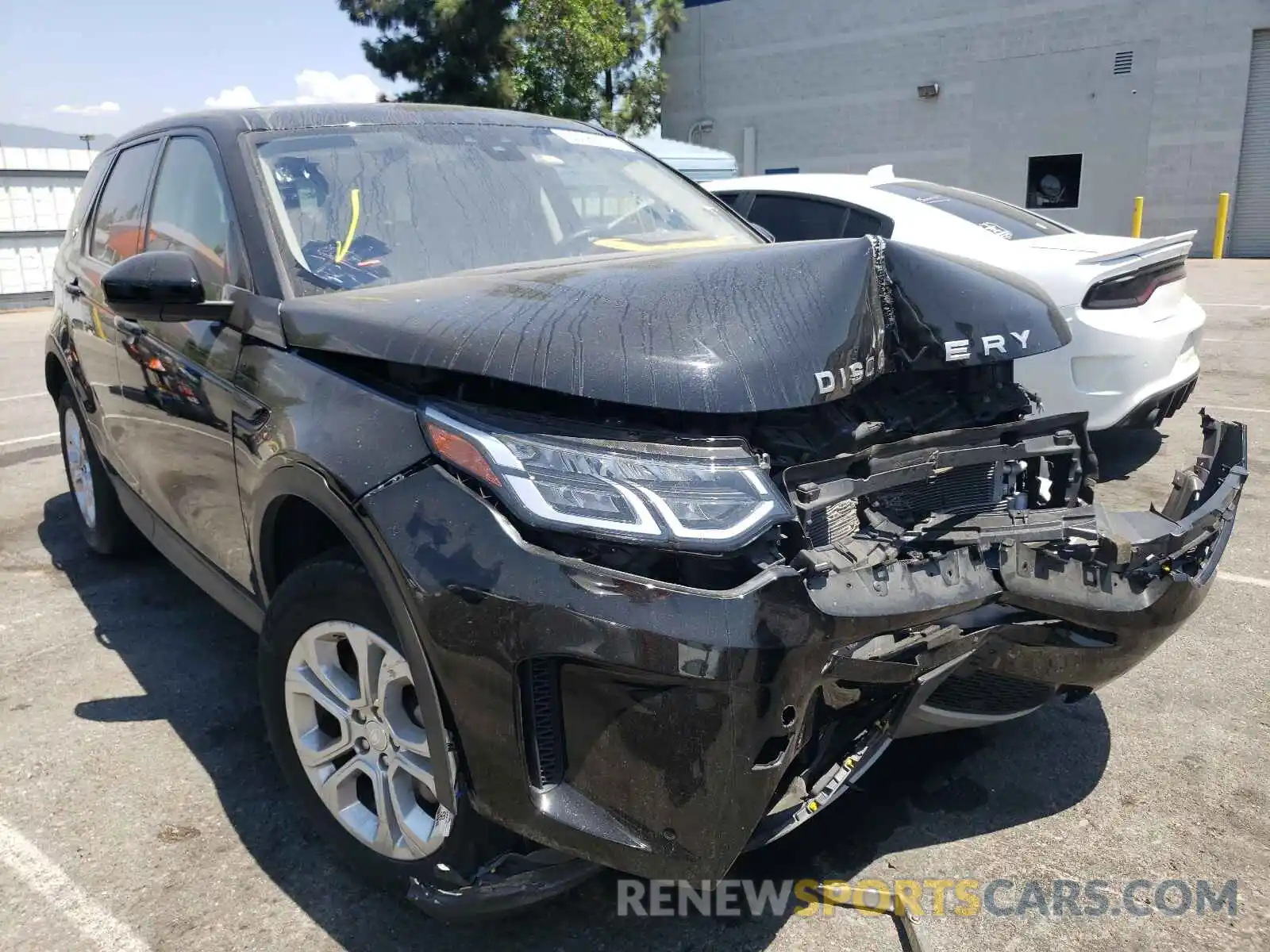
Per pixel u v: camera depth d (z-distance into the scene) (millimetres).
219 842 2443
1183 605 2221
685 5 27578
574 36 24531
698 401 1786
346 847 2229
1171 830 2438
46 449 6715
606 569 1679
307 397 2158
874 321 2133
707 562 1705
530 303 2018
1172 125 21188
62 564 4426
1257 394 7336
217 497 2652
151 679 3312
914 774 2697
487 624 1705
